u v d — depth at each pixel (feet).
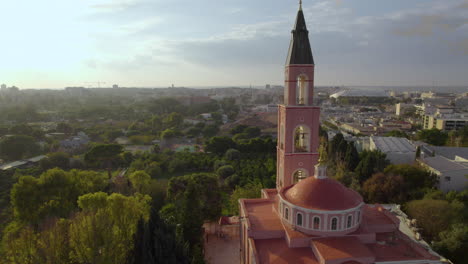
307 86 126.11
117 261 121.60
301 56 122.72
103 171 323.78
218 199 193.77
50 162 313.12
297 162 130.31
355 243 95.25
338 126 600.39
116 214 136.26
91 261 117.91
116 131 500.74
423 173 209.56
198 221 156.97
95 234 118.62
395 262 91.04
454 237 134.51
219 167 298.76
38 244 117.70
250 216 118.21
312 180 107.24
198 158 341.62
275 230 105.50
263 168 279.08
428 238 153.69
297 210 102.53
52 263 112.68
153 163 309.22
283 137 132.05
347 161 258.16
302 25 122.93
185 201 158.92
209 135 530.27
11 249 116.37
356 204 100.78
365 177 224.33
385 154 248.52
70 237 120.57
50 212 167.84
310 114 126.41
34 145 366.43
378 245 101.04
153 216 113.50
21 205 167.63
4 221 187.32
